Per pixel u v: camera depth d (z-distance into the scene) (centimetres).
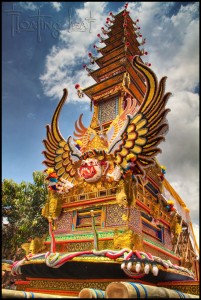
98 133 1202
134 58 951
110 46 1596
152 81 950
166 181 1354
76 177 1091
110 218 923
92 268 789
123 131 1012
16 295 489
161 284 920
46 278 939
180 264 1214
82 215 1017
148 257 725
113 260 737
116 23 1623
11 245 1612
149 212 1064
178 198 1417
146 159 922
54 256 803
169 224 1241
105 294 559
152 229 1094
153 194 1171
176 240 1223
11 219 1698
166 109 908
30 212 1756
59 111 1173
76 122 1385
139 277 758
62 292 876
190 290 866
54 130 1186
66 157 1135
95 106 1432
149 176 1152
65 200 1077
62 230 1022
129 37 1591
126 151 970
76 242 935
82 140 1207
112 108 1355
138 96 1512
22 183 1780
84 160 1058
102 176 1009
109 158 1023
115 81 1370
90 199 1002
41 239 1007
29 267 909
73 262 792
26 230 1677
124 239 790
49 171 1102
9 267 982
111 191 970
